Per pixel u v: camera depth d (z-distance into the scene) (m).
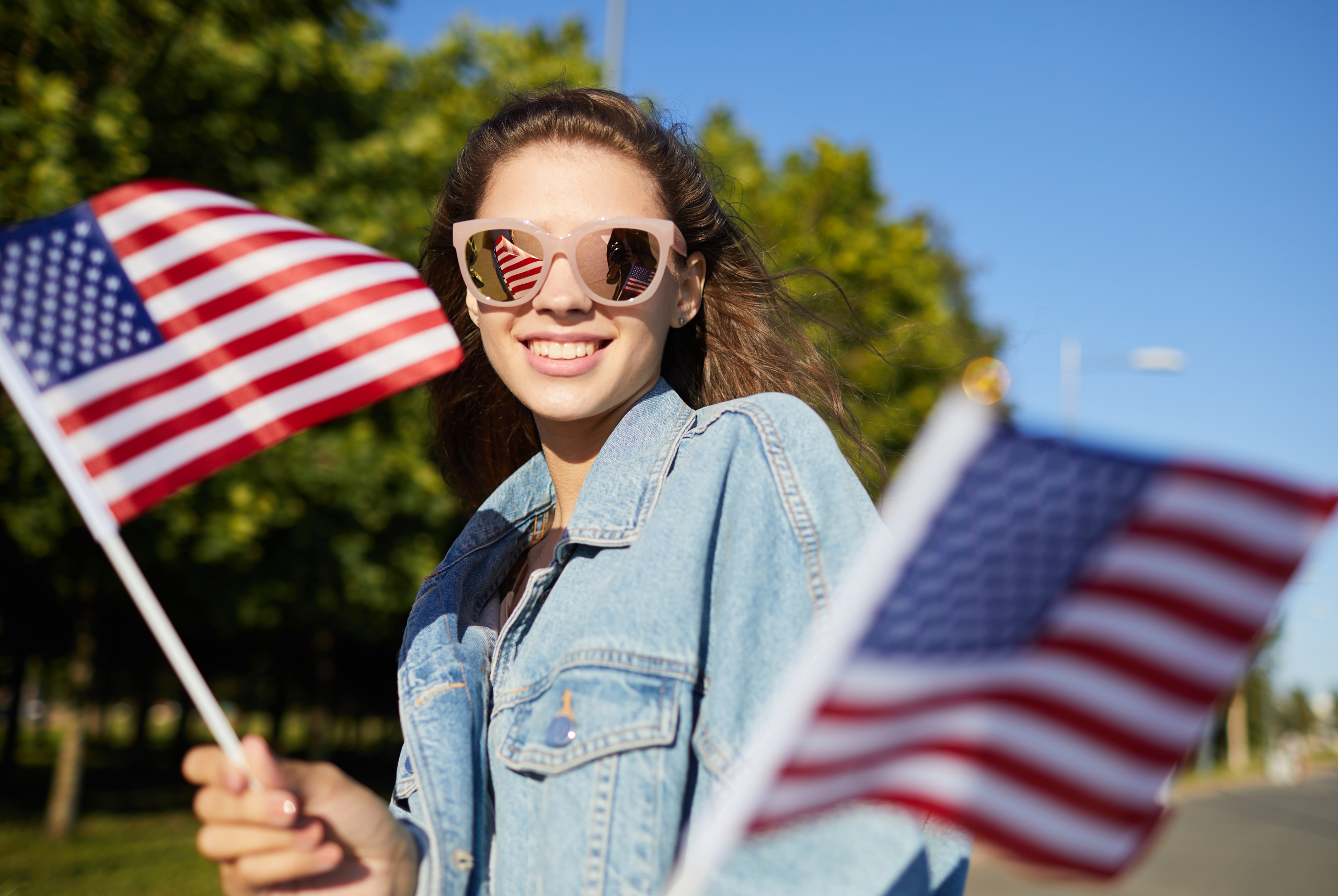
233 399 1.38
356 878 1.16
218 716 1.10
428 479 9.97
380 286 1.44
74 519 9.02
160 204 1.42
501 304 1.57
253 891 1.11
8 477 8.73
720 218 1.84
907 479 0.85
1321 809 28.42
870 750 0.89
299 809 1.11
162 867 10.05
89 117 7.77
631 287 1.55
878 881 1.04
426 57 11.98
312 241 1.45
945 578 0.88
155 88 8.37
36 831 12.73
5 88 7.61
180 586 11.16
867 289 12.76
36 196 7.17
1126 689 0.89
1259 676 58.66
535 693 1.42
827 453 1.38
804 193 14.04
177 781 23.36
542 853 1.30
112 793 18.88
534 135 1.68
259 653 22.05
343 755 30.81
